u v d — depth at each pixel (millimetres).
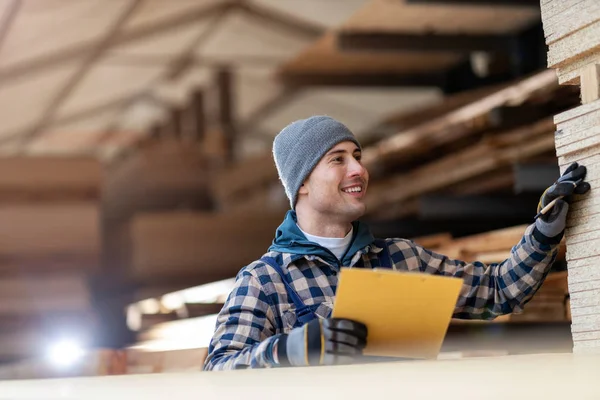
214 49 15211
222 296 8859
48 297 12383
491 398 1610
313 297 3486
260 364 2992
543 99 7031
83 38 13250
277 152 3807
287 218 3701
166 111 17609
